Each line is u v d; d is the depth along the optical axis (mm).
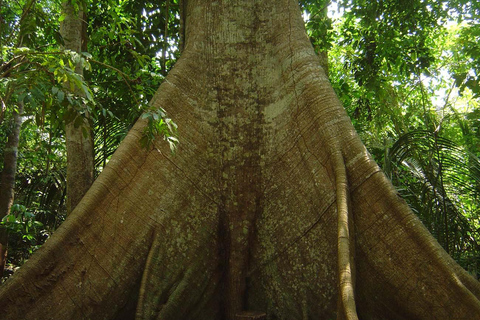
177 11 7855
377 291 3617
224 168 4414
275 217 4227
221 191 4348
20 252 9281
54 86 2654
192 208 4176
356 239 3719
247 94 4664
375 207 3725
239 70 4742
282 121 4484
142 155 4152
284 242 4102
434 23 8648
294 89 4516
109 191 3947
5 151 8492
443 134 10055
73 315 3557
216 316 4113
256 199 4355
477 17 7375
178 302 3838
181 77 4637
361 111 9734
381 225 3664
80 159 5012
